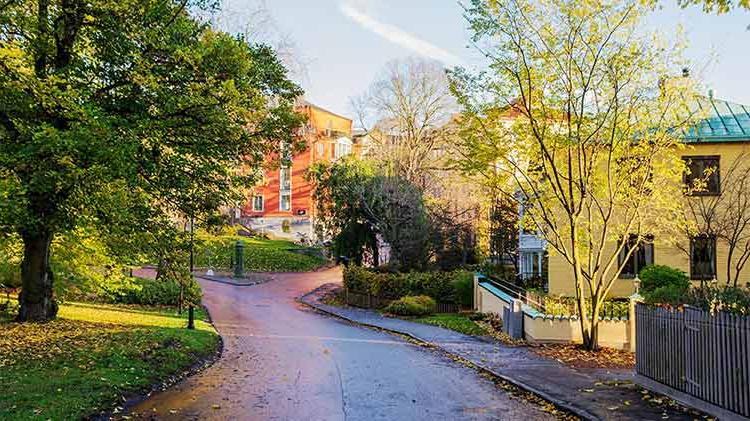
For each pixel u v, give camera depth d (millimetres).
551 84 16797
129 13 13211
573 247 17594
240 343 19781
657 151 17344
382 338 21656
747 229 24828
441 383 13242
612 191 17359
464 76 17688
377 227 38344
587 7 15820
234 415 10344
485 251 39469
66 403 10102
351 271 35406
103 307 25891
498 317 23953
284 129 16172
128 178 12391
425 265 36406
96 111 11625
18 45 12844
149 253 16500
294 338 21359
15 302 22078
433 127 50156
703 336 9906
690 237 23594
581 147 17250
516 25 16469
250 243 57156
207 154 14812
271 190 67000
